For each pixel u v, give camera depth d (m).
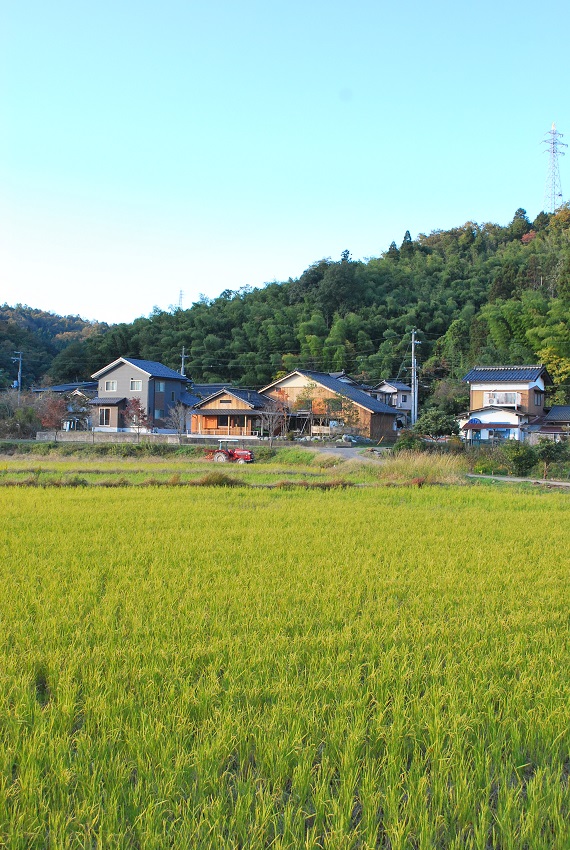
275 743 4.54
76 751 4.59
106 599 7.94
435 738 4.68
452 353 67.19
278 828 3.87
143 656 6.06
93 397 59.41
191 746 4.59
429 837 3.70
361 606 7.96
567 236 88.81
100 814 3.82
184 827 3.70
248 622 7.13
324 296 81.31
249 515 15.56
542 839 3.78
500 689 5.41
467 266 93.44
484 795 4.12
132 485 22.44
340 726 4.82
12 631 6.68
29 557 10.36
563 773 4.51
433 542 12.41
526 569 10.07
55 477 23.62
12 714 4.86
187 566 9.97
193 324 81.12
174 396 57.72
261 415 47.25
